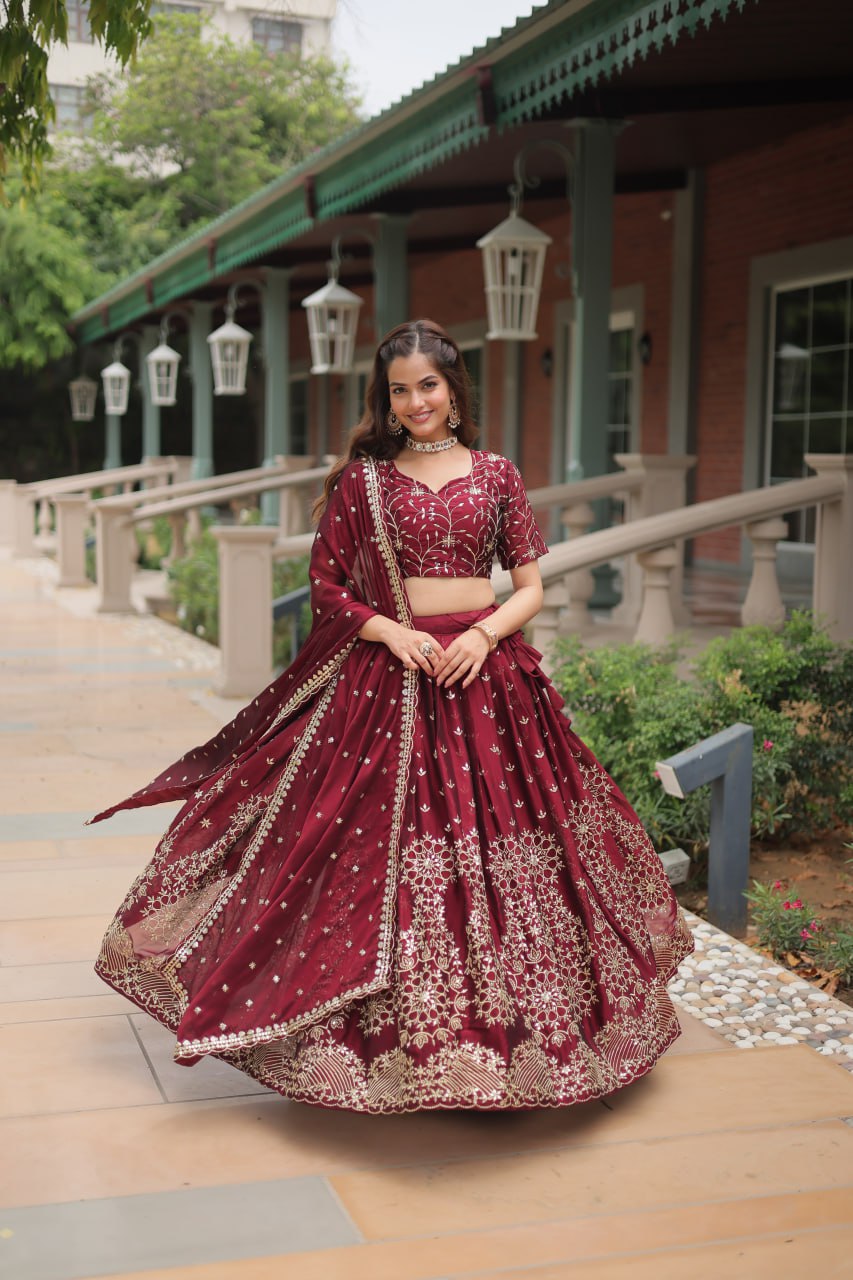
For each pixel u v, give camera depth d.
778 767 4.54
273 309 14.21
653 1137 2.67
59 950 3.68
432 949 2.58
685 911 4.18
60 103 27.08
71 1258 2.22
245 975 2.64
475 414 2.96
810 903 4.32
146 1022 3.21
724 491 12.54
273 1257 2.24
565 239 14.75
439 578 2.83
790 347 11.58
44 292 24.22
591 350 8.45
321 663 2.84
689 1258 2.25
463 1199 2.43
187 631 10.98
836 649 5.17
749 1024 3.28
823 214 10.81
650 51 7.27
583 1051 2.59
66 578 13.74
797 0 6.32
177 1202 2.41
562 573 5.79
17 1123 2.70
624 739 4.92
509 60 7.34
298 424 26.03
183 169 27.75
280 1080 2.61
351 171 10.09
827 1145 2.64
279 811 2.81
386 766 2.70
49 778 5.75
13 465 27.41
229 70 26.58
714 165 12.41
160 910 2.87
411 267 19.66
